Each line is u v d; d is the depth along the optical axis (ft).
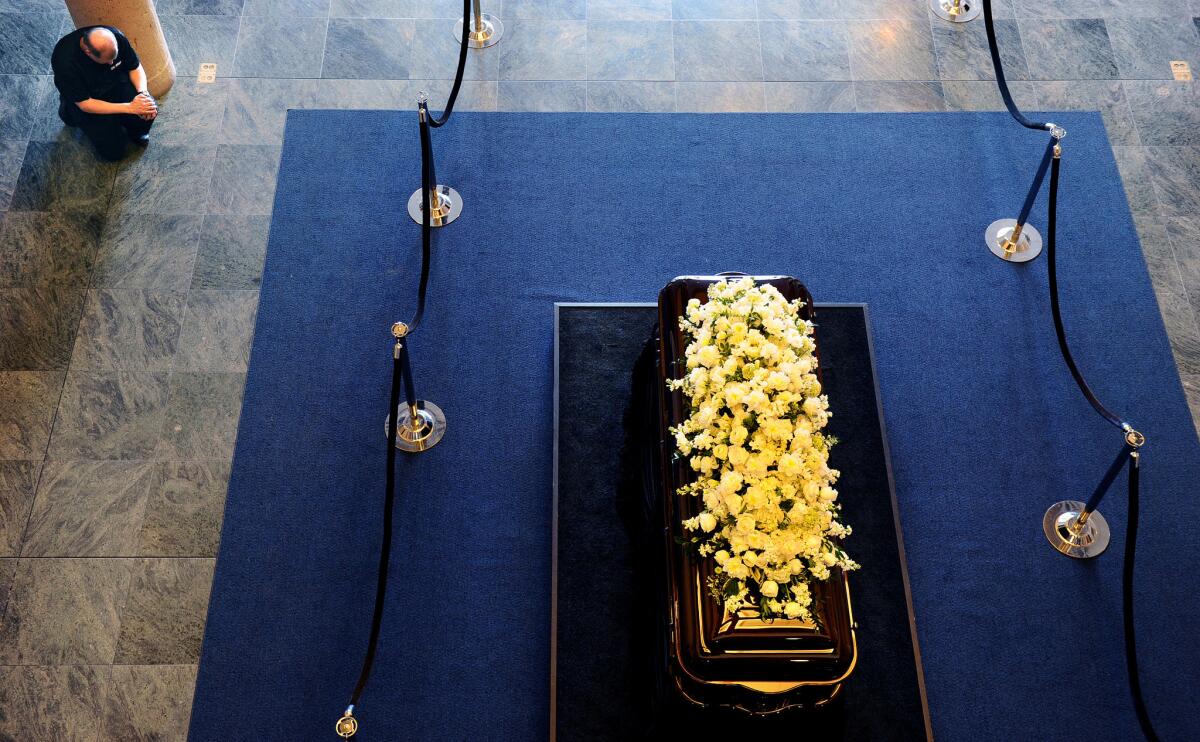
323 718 11.56
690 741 11.25
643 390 13.12
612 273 14.33
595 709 11.40
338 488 12.85
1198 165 15.39
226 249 14.56
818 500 10.18
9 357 13.70
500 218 14.74
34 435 13.19
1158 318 14.15
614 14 16.70
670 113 15.72
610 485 12.67
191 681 11.79
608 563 12.19
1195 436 13.30
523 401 13.42
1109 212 14.97
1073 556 12.50
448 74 16.07
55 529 12.60
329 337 13.87
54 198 14.90
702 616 10.15
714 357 10.59
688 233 14.67
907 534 12.61
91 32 13.97
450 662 11.82
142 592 12.26
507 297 14.15
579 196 14.96
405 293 14.19
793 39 16.53
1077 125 15.70
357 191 14.97
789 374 10.39
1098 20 16.67
